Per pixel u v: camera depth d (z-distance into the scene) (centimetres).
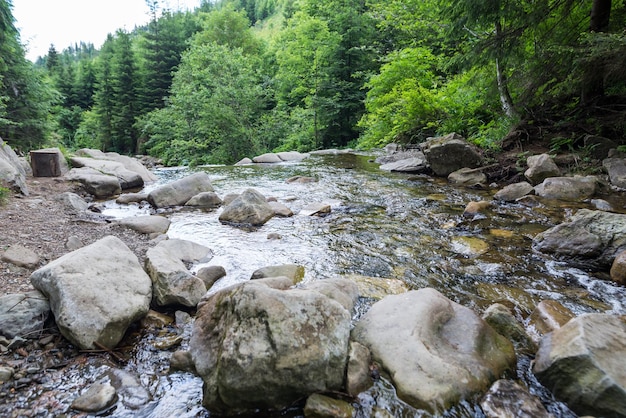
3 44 1468
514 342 297
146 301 331
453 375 238
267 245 534
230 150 2145
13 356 272
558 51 806
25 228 516
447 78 1617
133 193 906
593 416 219
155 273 362
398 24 1862
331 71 2195
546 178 736
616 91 889
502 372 257
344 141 2305
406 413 226
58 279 305
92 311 293
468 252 488
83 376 262
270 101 2650
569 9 870
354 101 2203
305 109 2384
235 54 2289
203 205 777
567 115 945
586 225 469
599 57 741
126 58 3659
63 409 232
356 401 235
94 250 351
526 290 386
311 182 980
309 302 263
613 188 694
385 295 379
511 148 959
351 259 479
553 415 221
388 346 268
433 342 268
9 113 1514
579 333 245
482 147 1013
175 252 471
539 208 647
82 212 674
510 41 880
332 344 249
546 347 260
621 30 763
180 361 273
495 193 775
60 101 1992
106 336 289
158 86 3606
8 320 288
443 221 616
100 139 3875
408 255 487
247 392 229
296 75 2447
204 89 2136
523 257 466
